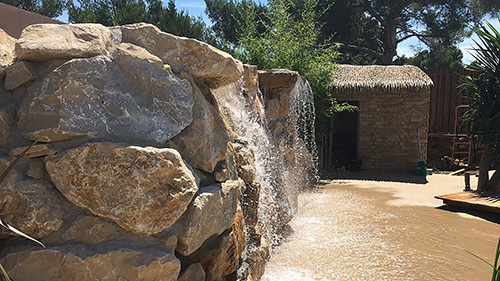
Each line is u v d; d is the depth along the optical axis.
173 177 2.06
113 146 1.98
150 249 2.01
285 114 6.55
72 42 2.11
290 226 5.90
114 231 2.01
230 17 20.17
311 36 11.35
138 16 13.62
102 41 2.21
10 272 1.87
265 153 5.33
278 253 4.82
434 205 7.86
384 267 4.46
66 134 1.98
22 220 1.88
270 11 11.30
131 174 1.98
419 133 12.74
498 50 8.80
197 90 2.55
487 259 4.83
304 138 10.05
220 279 2.69
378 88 12.56
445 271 4.40
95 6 13.92
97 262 1.91
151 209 2.00
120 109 2.13
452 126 15.59
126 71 2.22
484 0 20.45
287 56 10.54
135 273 1.95
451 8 21.09
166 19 14.46
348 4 21.64
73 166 1.96
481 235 5.83
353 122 18.66
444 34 21.62
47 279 1.90
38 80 2.05
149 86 2.25
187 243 2.14
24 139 1.99
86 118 2.03
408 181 11.00
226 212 2.63
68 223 1.98
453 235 5.79
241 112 4.68
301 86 7.37
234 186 2.76
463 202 7.43
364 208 7.45
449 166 14.47
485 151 8.93
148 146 2.10
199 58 2.55
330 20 21.14
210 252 2.50
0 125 1.96
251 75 5.10
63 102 1.99
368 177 11.65
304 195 8.62
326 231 5.82
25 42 2.03
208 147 2.49
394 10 21.22
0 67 2.04
